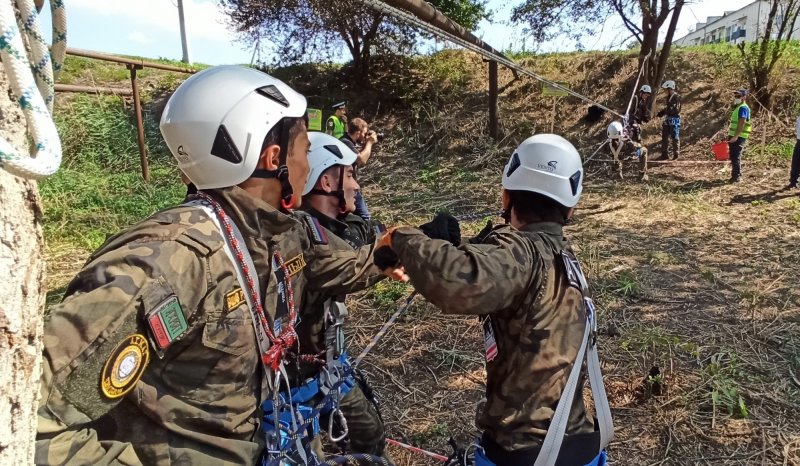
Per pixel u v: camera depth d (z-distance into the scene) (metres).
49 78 0.88
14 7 0.84
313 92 14.30
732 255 6.41
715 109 11.91
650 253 6.42
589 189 9.74
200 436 1.29
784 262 6.13
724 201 8.64
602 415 1.86
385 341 4.60
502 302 1.68
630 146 10.94
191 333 1.25
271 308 1.45
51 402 1.06
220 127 1.39
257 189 1.48
